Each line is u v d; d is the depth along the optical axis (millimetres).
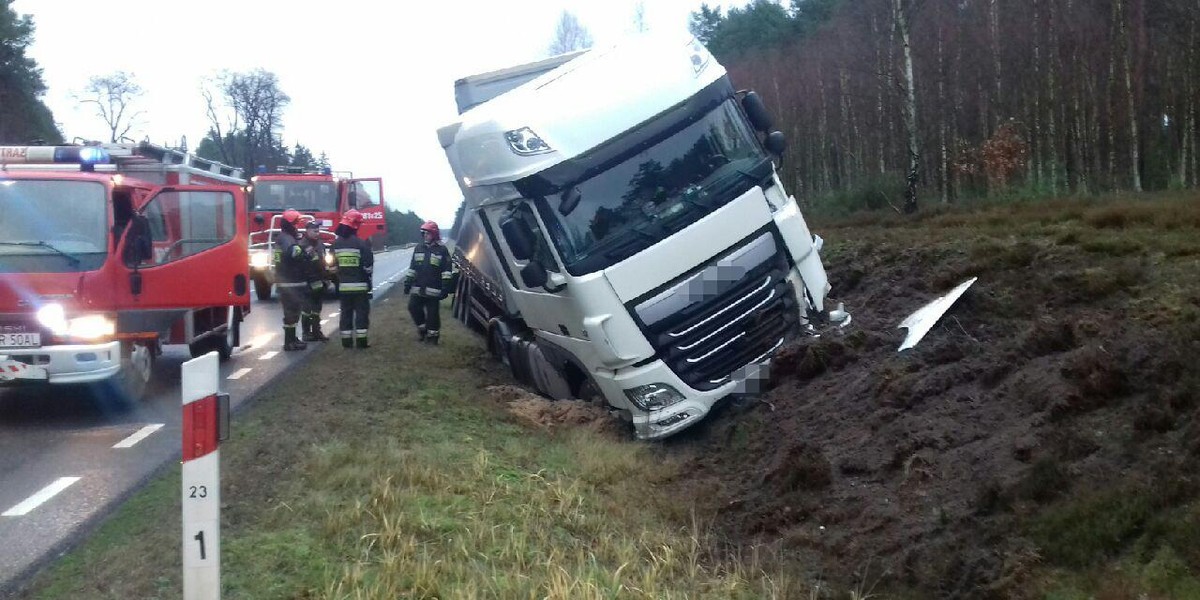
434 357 13492
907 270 11508
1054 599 4883
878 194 27891
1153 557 4770
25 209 9672
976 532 5672
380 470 7164
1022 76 28484
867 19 33844
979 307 8883
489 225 10656
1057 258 9516
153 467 7883
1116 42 25109
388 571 5289
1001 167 25344
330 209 30594
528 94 9352
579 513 6832
